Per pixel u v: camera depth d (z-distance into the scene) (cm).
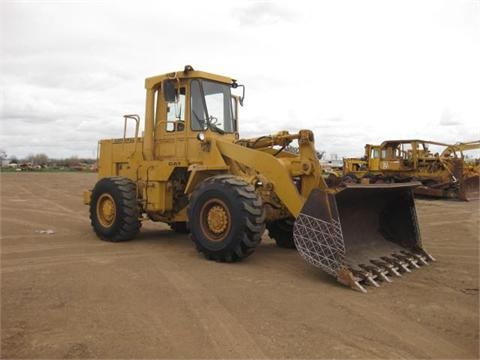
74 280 594
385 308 496
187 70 825
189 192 795
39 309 482
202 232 714
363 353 386
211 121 833
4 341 401
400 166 2258
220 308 490
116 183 889
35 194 2077
